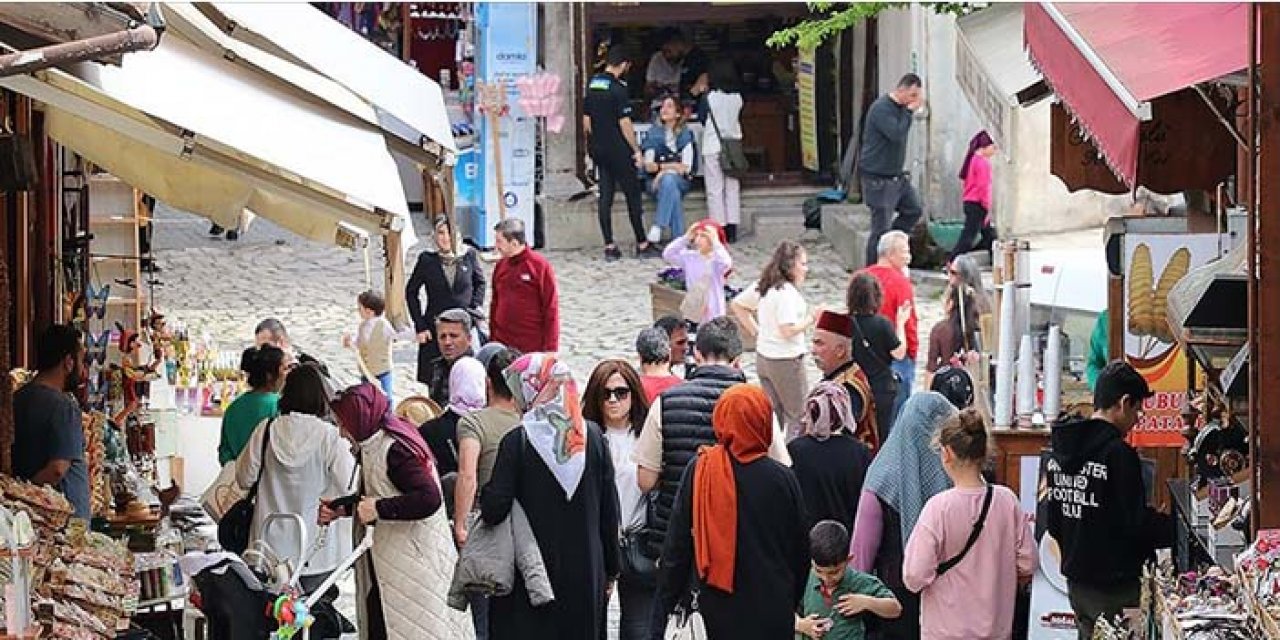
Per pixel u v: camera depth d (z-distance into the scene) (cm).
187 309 2642
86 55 745
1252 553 866
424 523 1198
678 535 1077
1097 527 1092
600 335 2500
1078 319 1527
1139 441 1238
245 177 1144
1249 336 909
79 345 1195
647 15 3183
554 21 3106
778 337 1855
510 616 1149
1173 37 1018
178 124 1027
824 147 3238
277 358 1381
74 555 942
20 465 1139
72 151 1522
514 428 1150
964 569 1085
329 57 1300
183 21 1199
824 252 3009
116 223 1820
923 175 2930
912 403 1177
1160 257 1226
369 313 1992
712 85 3284
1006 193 2462
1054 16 1111
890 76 3078
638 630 1254
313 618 1093
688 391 1236
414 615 1191
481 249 3058
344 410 1181
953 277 1845
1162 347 1231
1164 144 1241
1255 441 908
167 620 1109
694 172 3119
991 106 1419
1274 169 898
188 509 1525
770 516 1062
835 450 1230
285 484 1207
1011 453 1329
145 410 1634
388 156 1188
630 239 3159
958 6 2284
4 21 755
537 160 3134
